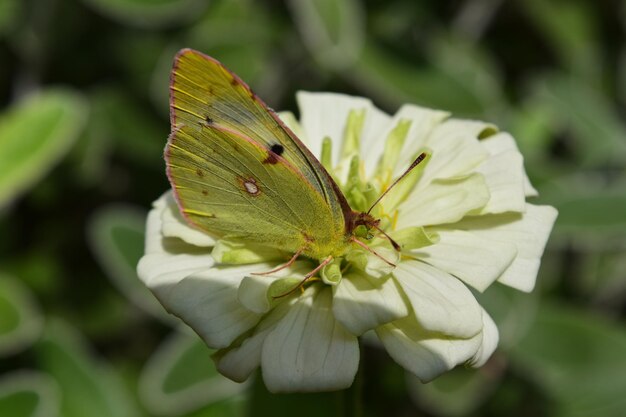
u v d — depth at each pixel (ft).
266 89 0.92
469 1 0.97
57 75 0.95
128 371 0.92
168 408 0.79
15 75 0.96
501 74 0.98
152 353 0.94
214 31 0.90
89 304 0.93
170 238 0.73
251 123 0.70
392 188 0.73
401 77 0.87
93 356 0.89
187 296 0.70
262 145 0.69
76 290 0.93
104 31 0.94
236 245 0.72
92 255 0.95
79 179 0.92
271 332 0.70
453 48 0.91
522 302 0.81
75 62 0.95
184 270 0.72
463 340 0.69
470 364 0.70
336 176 0.74
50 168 0.90
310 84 0.93
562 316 0.84
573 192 0.84
